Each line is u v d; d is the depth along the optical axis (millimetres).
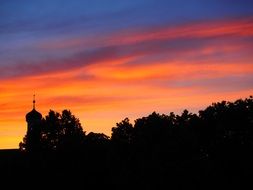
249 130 58750
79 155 63594
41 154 71625
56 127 80250
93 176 61125
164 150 56656
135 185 56094
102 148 62531
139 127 59375
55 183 63844
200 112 60250
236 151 57188
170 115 60469
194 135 57125
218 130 58469
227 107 59906
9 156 76438
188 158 56562
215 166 56312
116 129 60500
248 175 56188
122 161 58562
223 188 55562
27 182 67062
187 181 55000
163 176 55188
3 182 68062
